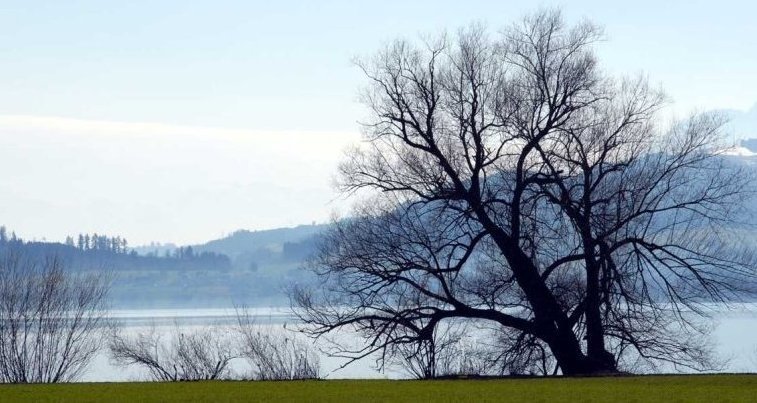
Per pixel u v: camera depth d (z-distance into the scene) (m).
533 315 70.88
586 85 67.31
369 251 68.56
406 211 68.56
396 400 38.38
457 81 68.31
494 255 70.56
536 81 67.81
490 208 66.81
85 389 45.06
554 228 67.62
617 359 68.38
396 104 68.94
